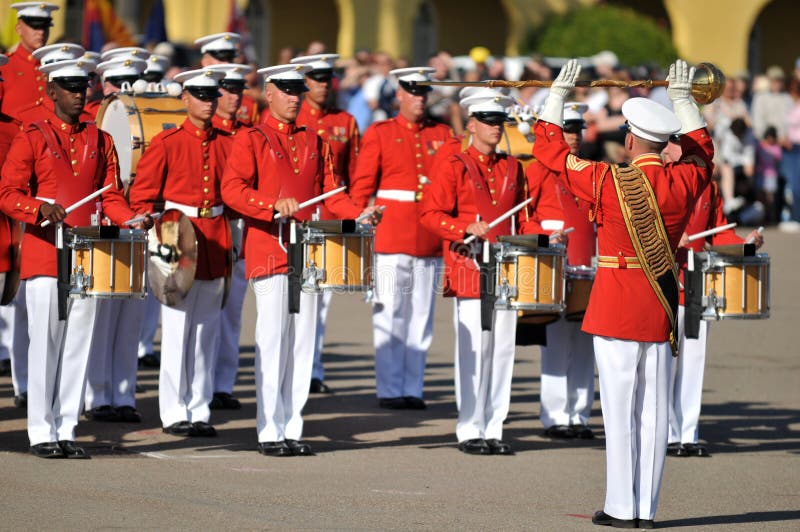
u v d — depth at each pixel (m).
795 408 29.80
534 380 32.59
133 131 27.53
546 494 21.92
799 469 24.30
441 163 25.25
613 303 20.05
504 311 25.02
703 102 21.23
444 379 32.88
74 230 22.09
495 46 87.88
